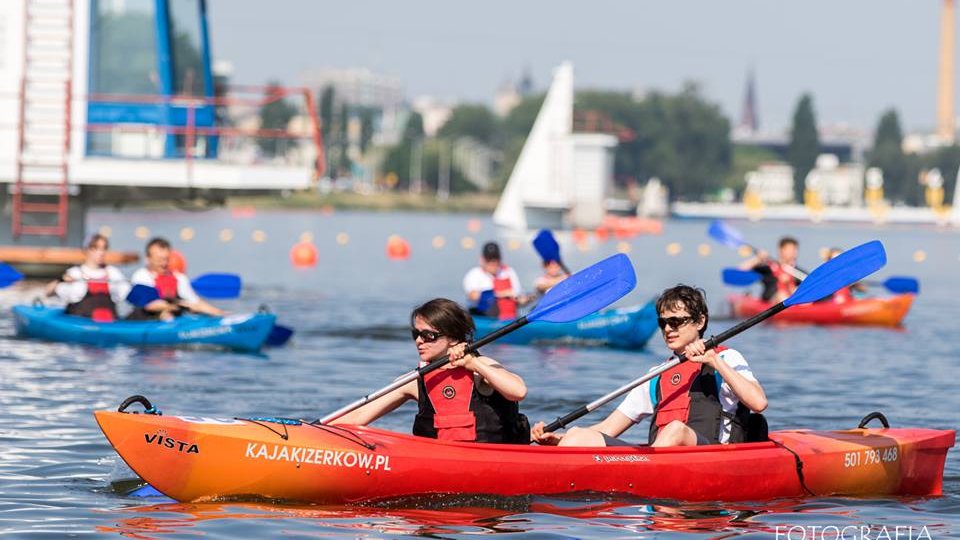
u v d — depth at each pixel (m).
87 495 27.62
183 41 87.62
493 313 62.78
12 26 83.00
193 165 84.50
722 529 25.56
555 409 41.62
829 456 28.97
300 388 45.66
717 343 28.81
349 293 93.50
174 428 26.20
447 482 27.05
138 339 56.41
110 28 84.94
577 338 61.97
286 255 152.38
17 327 59.44
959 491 30.23
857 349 62.22
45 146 83.31
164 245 58.72
